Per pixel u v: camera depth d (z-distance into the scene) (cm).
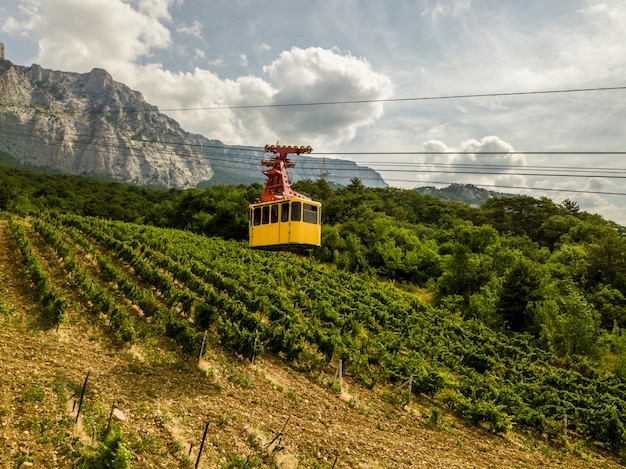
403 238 8306
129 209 11538
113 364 1739
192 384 1762
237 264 4744
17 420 1131
